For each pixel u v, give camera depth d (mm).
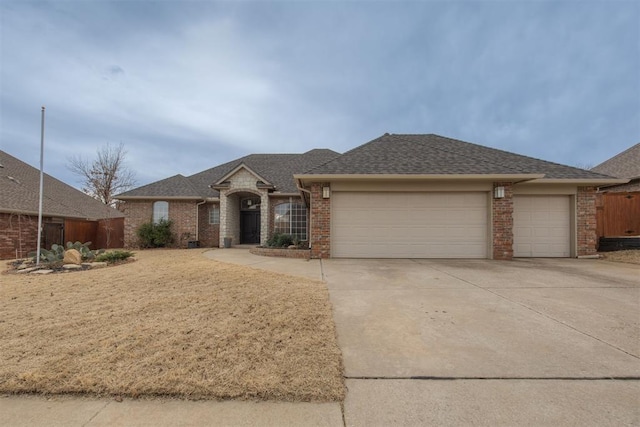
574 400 2475
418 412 2330
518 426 2176
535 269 8320
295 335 3660
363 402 2447
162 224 16594
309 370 2848
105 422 2205
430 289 6035
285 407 2379
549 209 11312
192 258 10945
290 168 20156
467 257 10633
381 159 11531
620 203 12195
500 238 10406
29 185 16953
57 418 2246
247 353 3174
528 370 2928
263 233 16781
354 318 4359
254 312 4492
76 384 2588
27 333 3691
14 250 13320
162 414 2291
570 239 11227
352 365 3031
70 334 3660
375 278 7102
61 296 5426
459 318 4344
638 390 2609
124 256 9938
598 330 3900
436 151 12391
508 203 10406
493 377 2811
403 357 3195
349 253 10805
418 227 10742
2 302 5055
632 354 3246
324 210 10727
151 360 3002
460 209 10688
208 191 18594
